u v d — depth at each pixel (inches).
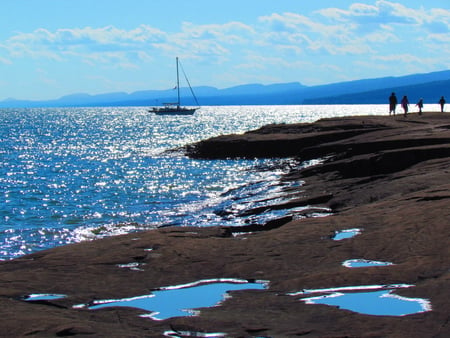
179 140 3823.8
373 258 363.6
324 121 2405.3
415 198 553.0
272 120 7445.9
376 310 262.1
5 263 402.0
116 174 1876.2
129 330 247.4
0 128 5728.3
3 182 1721.2
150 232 509.0
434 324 237.5
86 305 295.4
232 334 240.1
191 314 272.8
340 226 466.9
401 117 2175.2
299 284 317.4
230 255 396.2
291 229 475.5
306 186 981.2
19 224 1067.9
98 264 385.1
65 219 1110.4
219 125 6038.4
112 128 5615.2
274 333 239.1
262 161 1911.9
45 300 301.0
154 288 327.3
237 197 1144.8
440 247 364.5
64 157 2613.2
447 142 1214.9
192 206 1176.8
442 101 2399.1
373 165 1029.2
